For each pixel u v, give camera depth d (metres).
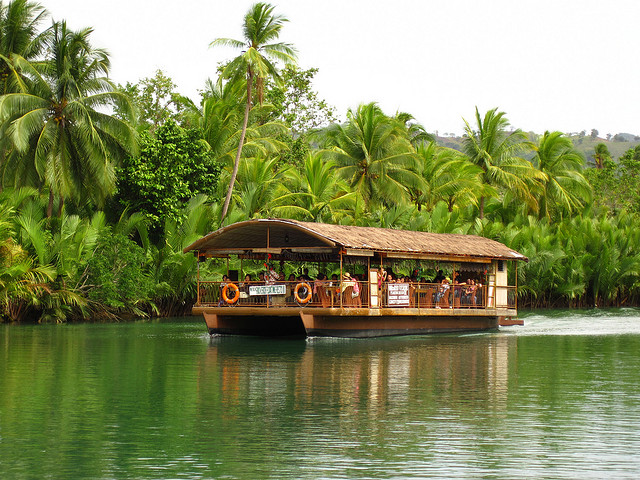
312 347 20.89
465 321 26.98
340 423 11.01
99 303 32.06
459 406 12.25
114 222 34.28
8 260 28.38
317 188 37.56
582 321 33.25
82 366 16.75
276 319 25.53
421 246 24.98
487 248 28.09
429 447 9.73
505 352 19.95
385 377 15.20
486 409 12.01
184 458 9.26
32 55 32.44
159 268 33.66
